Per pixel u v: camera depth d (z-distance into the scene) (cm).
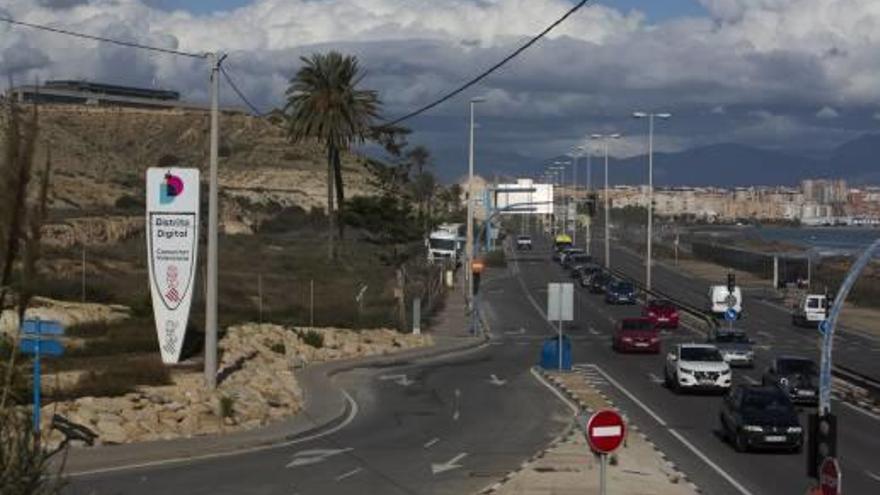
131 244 8500
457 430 3419
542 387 4500
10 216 1118
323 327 5812
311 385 4266
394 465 2789
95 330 4294
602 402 4091
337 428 3431
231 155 16212
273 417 3469
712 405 4072
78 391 3139
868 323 7856
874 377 4891
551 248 16312
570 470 2667
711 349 4447
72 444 2814
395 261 9350
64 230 7850
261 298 5969
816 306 7450
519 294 9488
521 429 3447
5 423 1143
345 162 16550
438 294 8931
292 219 13975
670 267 12988
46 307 4469
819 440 1886
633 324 5928
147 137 16262
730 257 13188
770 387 3347
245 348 4550
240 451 2967
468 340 6272
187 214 3806
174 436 3062
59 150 13838
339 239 9869
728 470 2833
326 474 2644
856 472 2808
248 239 11019
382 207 9769
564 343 5056
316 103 8950
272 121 17638
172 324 3816
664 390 4462
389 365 5175
